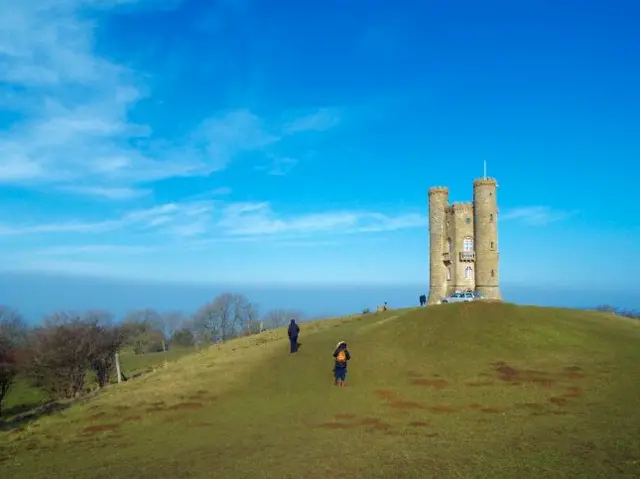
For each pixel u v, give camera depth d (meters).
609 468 14.89
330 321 65.56
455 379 29.81
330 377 31.59
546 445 17.34
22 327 103.12
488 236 75.62
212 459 17.14
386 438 18.95
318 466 15.80
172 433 21.34
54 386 65.50
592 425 19.92
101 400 29.81
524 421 20.97
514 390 26.81
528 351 36.94
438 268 80.31
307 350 40.69
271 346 45.62
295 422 22.09
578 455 16.14
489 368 32.31
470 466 15.38
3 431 23.91
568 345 38.28
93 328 71.56
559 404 23.78
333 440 18.91
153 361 95.75
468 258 76.94
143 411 25.52
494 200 76.19
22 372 62.88
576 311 52.38
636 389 26.39
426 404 24.59
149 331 130.25
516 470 14.91
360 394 27.06
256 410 24.70
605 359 34.38
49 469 17.05
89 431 22.45
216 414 24.30
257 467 15.94
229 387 30.16
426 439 18.69
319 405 25.12
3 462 18.14
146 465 16.88
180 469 16.20
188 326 150.62
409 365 33.88
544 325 42.59
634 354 35.84
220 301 139.38
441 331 42.38
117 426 23.11
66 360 64.75
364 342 42.31
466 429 20.00
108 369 72.88
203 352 59.84
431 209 81.69
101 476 15.93
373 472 15.09
